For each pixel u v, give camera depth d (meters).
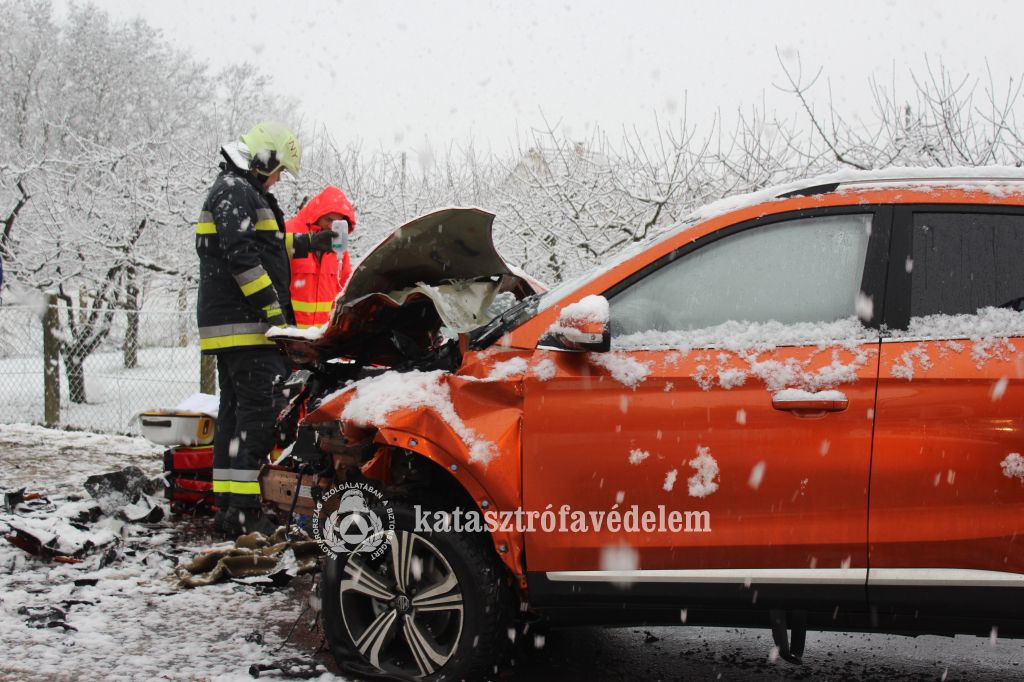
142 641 3.97
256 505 5.63
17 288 13.55
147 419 6.25
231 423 5.79
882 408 3.04
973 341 3.04
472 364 3.49
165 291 14.20
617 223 10.65
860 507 3.05
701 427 3.17
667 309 3.36
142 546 5.50
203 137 20.61
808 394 3.08
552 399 3.32
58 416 10.59
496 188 12.45
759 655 3.98
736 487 3.14
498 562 3.45
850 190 3.31
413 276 4.07
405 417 3.42
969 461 2.97
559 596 3.32
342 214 6.65
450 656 3.41
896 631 3.11
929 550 3.00
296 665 3.70
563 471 3.29
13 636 3.98
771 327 3.23
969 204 3.19
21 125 22.56
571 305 3.20
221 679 3.54
